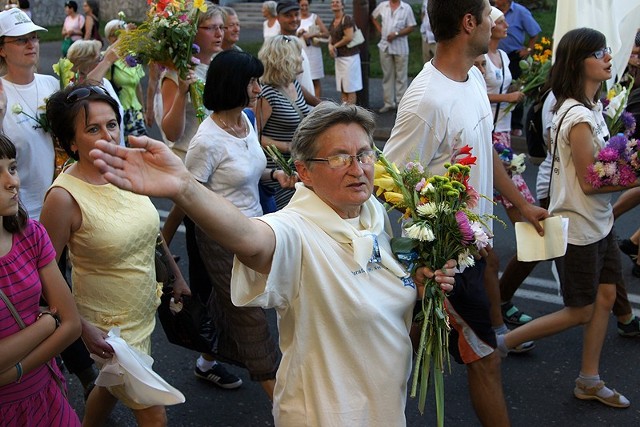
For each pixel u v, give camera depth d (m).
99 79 5.10
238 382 4.63
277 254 2.34
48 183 4.73
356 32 11.74
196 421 4.29
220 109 4.14
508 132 7.20
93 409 3.58
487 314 3.54
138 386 3.10
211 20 5.46
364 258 2.49
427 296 2.70
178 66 4.93
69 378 4.74
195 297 3.84
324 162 2.47
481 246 2.75
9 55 4.66
